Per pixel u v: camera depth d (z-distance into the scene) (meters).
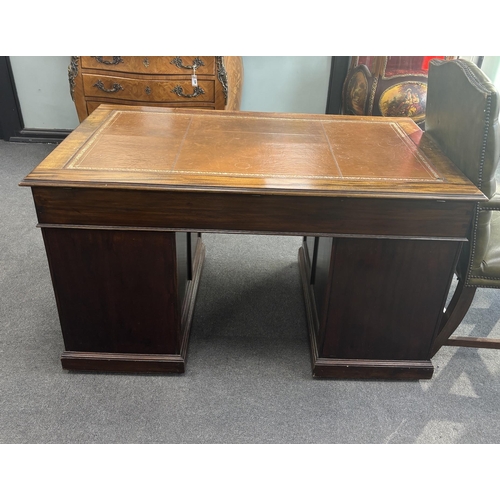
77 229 1.50
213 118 1.98
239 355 1.85
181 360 1.72
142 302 1.62
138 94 3.01
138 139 1.73
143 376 1.74
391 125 1.98
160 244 1.52
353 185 1.44
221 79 2.97
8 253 2.41
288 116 2.04
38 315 2.00
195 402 1.65
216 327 1.99
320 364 1.72
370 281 1.59
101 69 2.96
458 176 1.52
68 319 1.66
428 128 1.90
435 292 1.60
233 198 1.44
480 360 1.87
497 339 1.76
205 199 1.45
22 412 1.58
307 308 2.05
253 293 2.21
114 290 1.60
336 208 1.46
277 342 1.93
